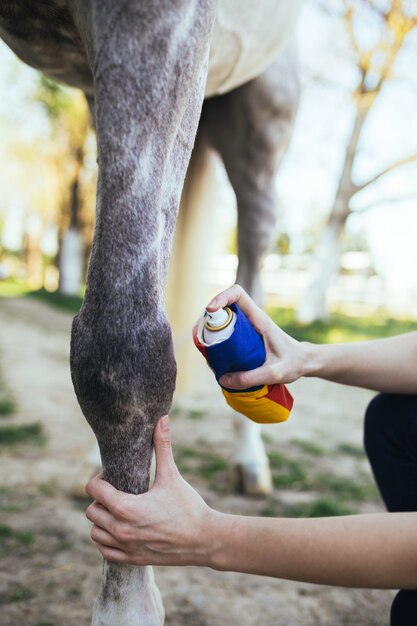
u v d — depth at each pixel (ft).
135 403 2.55
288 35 4.83
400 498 4.02
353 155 28.71
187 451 8.84
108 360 2.50
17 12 3.13
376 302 39.27
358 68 26.63
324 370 3.56
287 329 26.32
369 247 62.34
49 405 11.57
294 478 7.98
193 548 2.70
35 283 73.61
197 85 2.83
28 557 5.48
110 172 2.45
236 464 7.27
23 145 48.80
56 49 3.47
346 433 11.24
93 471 6.93
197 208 7.86
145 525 2.63
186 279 8.04
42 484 7.25
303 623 4.78
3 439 8.95
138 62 2.39
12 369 15.33
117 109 2.41
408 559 2.50
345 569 2.56
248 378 3.01
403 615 3.52
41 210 56.03
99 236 2.52
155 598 2.96
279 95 6.36
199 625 4.61
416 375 3.74
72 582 5.12
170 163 2.75
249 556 2.67
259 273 7.32
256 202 6.98
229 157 6.89
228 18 4.05
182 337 8.14
